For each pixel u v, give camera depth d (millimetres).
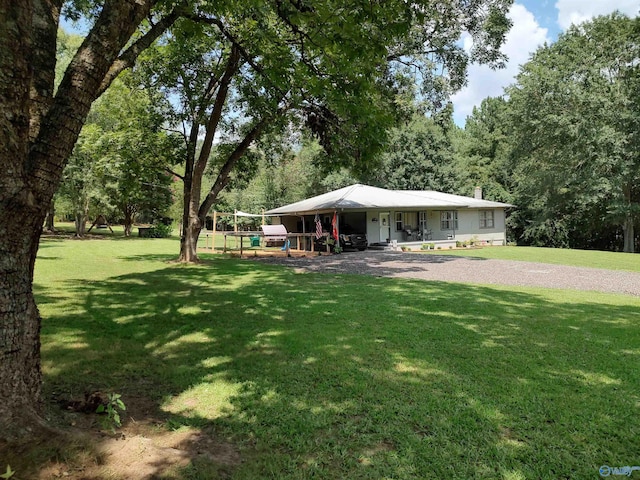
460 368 3990
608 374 3838
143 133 13109
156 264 13516
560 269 13023
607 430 2803
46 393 3383
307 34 5375
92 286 8922
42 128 2545
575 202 26547
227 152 15188
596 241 28969
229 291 8438
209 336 5160
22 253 2381
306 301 7355
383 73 11141
